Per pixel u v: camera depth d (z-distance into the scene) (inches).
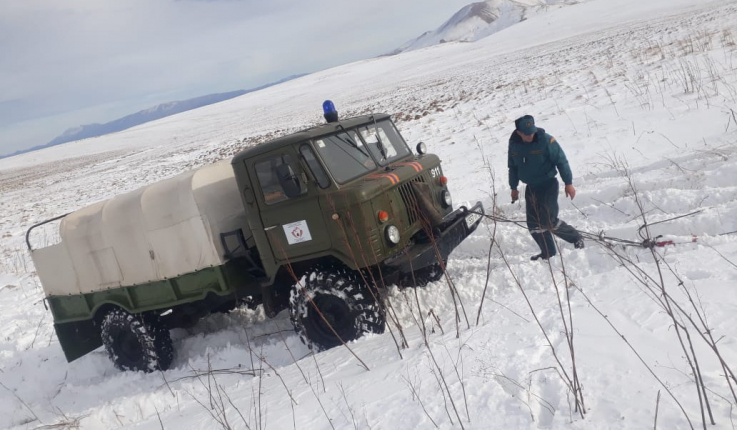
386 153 254.4
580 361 133.4
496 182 370.6
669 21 1353.3
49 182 1549.0
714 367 117.6
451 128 622.8
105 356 313.7
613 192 286.4
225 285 247.0
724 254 176.9
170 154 1528.1
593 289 177.3
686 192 253.1
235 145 1211.2
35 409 272.5
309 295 225.5
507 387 131.3
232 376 236.8
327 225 220.5
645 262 199.3
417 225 235.1
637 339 136.6
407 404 139.1
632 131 382.0
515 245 278.2
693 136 332.2
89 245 282.5
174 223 252.4
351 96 1923.0
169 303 264.2
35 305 423.5
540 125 479.5
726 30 694.5
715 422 100.8
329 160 224.4
